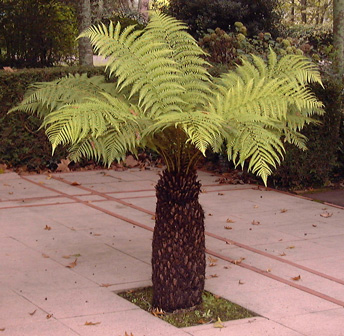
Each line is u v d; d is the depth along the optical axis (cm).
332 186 1046
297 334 484
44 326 484
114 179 1066
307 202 938
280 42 1307
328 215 856
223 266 645
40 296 548
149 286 584
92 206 884
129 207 884
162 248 525
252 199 947
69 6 1747
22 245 699
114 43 527
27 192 956
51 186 1003
